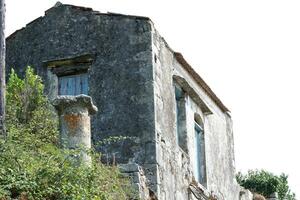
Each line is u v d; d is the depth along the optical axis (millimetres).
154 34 17094
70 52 17562
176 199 16703
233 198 21625
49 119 15602
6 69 18172
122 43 17078
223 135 21594
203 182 19391
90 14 17609
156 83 16719
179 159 17453
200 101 19516
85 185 11758
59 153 12453
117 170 13828
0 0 14016
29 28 18234
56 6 18016
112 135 16375
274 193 29859
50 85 17562
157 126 16328
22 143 12773
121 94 16688
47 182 11445
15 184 11055
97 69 17125
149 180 15633
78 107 13023
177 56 18188
